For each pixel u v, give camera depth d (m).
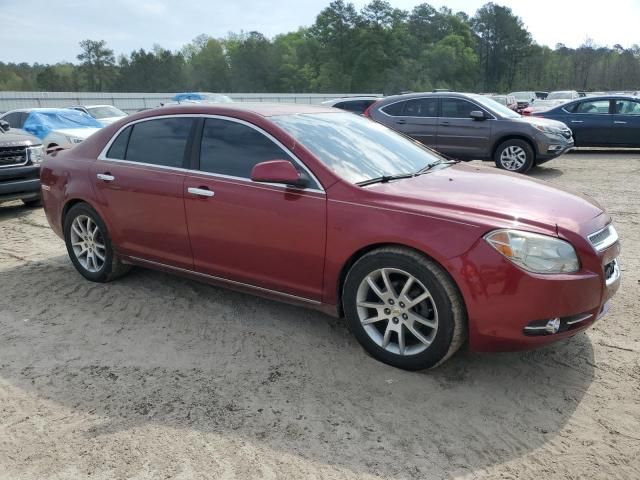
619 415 2.97
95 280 5.00
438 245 3.08
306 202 3.53
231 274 4.01
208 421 2.95
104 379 3.39
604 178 10.65
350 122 4.44
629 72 89.94
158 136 4.39
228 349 3.76
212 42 101.56
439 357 3.22
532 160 10.86
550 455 2.67
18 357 3.69
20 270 5.47
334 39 95.81
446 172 4.07
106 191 4.61
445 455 2.67
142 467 2.60
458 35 107.94
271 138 3.80
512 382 3.30
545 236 3.03
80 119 13.86
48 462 2.65
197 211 4.03
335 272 3.49
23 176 7.98
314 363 3.55
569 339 3.83
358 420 2.95
